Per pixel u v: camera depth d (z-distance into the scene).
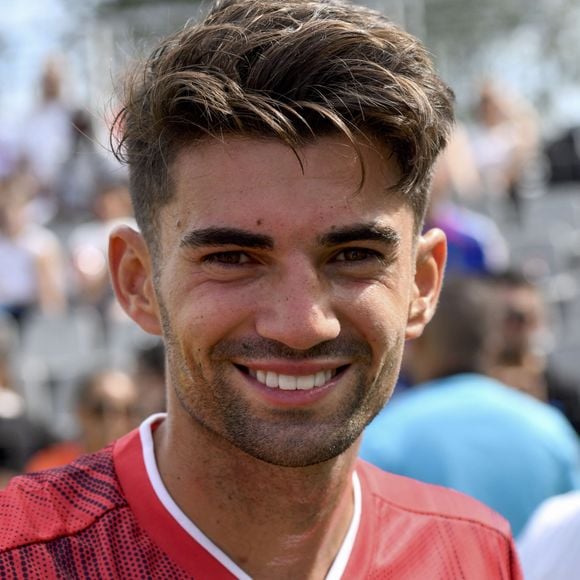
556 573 2.30
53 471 1.73
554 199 9.88
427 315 1.86
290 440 1.55
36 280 7.41
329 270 1.56
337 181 1.52
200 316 1.55
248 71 1.53
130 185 1.71
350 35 1.55
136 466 1.70
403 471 2.98
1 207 7.38
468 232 5.90
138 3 7.56
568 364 7.61
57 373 7.16
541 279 8.60
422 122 1.58
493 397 3.07
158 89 1.57
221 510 1.66
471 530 1.95
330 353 1.55
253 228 1.51
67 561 1.60
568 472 3.06
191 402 1.61
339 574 1.75
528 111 10.76
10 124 9.08
